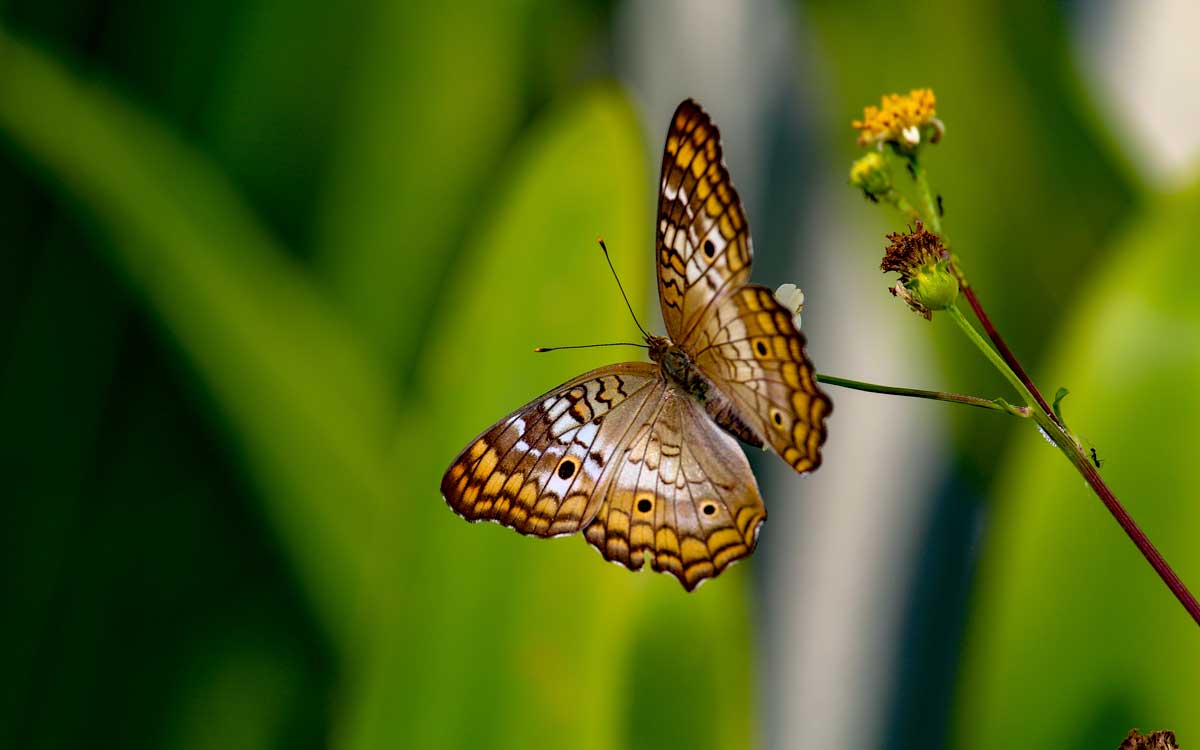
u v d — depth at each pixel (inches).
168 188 38.6
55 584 39.0
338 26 39.7
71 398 39.2
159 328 38.3
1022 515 37.5
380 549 38.3
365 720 37.5
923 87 39.8
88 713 38.9
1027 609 37.3
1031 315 39.6
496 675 37.4
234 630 39.1
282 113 39.7
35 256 39.2
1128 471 37.3
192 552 39.2
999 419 39.6
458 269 39.3
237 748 38.9
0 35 38.5
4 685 38.9
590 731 37.3
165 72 39.5
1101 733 37.0
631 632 37.6
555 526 36.3
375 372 39.0
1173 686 36.9
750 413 35.8
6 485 39.0
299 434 38.4
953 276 35.4
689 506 36.3
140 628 39.1
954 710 37.6
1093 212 39.4
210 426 38.5
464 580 37.7
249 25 39.6
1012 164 39.5
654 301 39.4
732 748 37.4
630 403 36.4
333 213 39.8
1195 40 39.8
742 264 35.6
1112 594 37.2
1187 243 37.5
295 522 38.3
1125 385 37.4
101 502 39.2
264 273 38.8
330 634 38.5
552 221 38.0
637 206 37.9
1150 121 39.8
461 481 36.1
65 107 38.4
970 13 39.6
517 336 37.9
